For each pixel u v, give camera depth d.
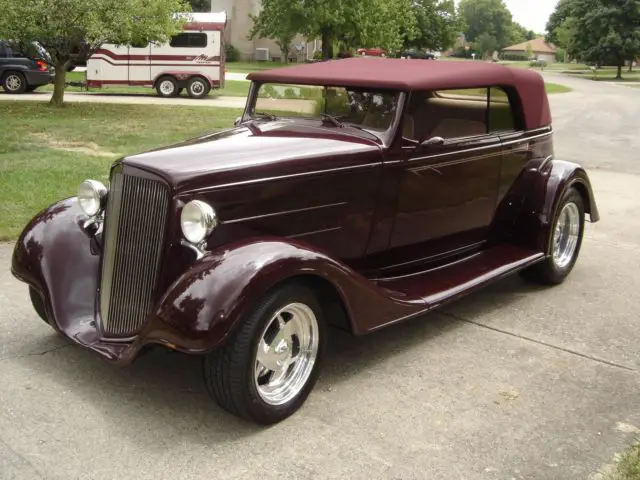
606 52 67.00
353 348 4.33
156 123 15.03
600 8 67.62
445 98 4.47
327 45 34.09
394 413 3.52
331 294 3.61
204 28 22.73
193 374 3.86
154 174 3.41
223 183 3.47
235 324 3.05
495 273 4.83
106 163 9.71
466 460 3.11
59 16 15.56
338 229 4.07
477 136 4.80
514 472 3.03
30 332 4.36
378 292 3.73
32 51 18.00
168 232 3.36
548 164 5.52
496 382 3.91
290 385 3.46
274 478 2.93
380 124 4.22
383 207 4.25
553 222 5.33
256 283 3.10
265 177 3.62
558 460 3.13
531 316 5.00
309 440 3.24
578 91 40.62
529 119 5.28
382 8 32.97
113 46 22.67
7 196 7.43
